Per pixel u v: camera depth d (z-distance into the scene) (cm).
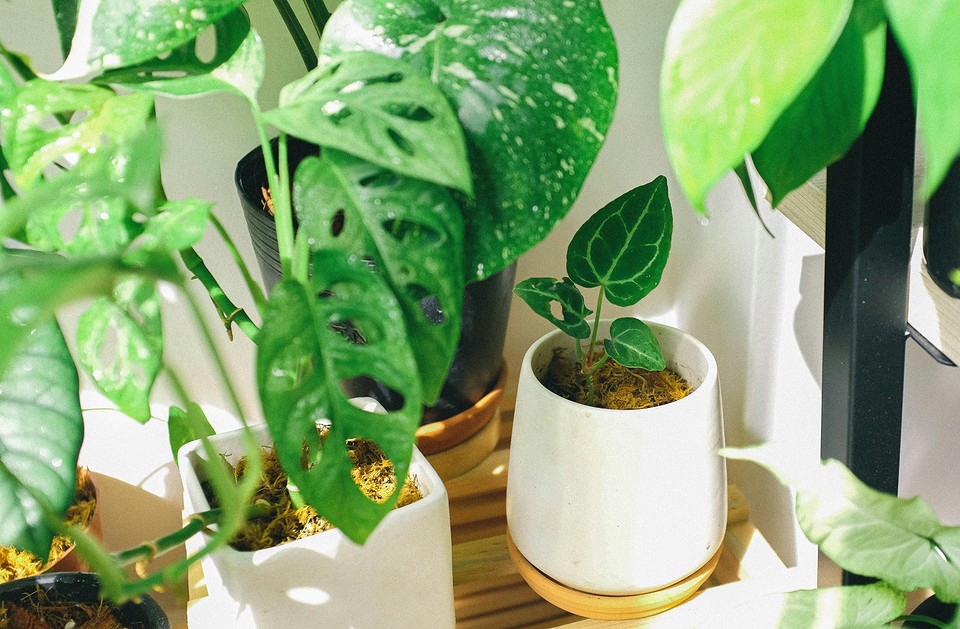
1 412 38
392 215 35
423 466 50
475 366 65
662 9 69
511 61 35
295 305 34
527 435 56
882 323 42
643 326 57
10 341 20
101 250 39
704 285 80
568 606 61
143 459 77
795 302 71
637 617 60
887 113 36
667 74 20
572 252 56
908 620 39
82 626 55
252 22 64
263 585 44
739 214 74
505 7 36
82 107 39
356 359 35
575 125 35
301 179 36
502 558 71
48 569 62
